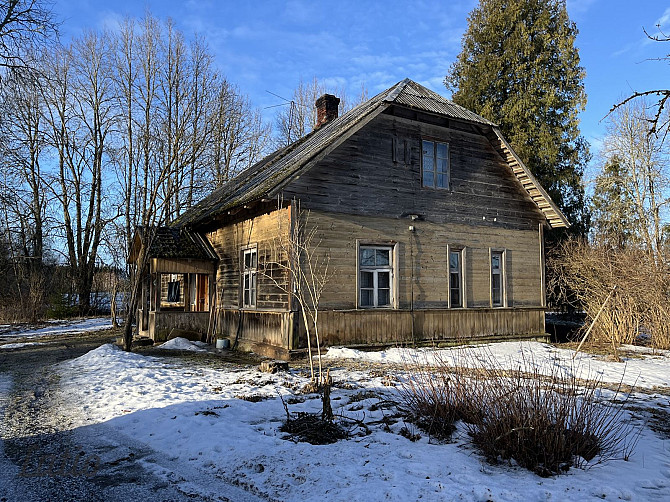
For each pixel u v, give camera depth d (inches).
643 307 650.2
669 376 431.5
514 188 671.8
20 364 502.3
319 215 509.7
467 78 1069.8
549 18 998.4
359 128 530.0
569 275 740.7
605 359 517.3
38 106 1135.6
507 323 642.8
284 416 275.3
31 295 1121.4
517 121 981.8
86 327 948.6
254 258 578.6
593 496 173.6
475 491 174.9
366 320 531.2
